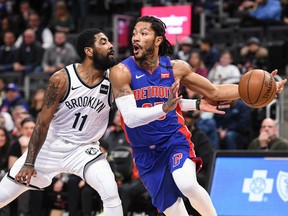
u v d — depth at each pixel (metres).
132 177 10.88
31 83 16.05
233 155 9.98
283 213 9.45
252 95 6.93
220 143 12.39
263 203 9.58
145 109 6.73
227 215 9.65
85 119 7.20
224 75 13.95
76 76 7.13
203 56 15.28
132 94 6.95
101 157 7.23
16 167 7.34
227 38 17.62
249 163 9.86
